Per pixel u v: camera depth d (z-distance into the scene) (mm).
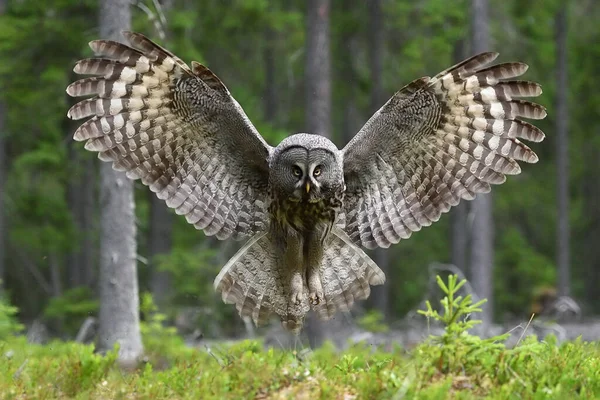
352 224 9391
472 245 24109
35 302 35062
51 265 33281
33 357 10703
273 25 25500
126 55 8383
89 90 8453
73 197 31359
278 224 8977
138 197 32312
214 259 26219
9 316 17281
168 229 26891
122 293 16047
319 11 22609
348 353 9133
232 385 7582
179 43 21906
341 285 9141
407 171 9180
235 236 9227
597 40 35000
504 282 39188
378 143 9031
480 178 9039
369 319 22828
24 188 30109
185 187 9000
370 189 9312
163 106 8664
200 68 8422
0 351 10250
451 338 7848
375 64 29234
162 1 22234
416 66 28703
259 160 9039
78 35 22328
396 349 8719
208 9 24797
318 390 7328
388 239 9320
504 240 39469
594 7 35812
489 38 24484
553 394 7121
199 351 12375
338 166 8844
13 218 30297
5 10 23750
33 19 22359
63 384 8289
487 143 8867
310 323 22500
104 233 16125
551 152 36312
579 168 40500
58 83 23422
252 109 26125
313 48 22609
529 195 38469
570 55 35281
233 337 24297
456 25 27203
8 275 34656
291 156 8688
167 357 14758
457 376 7551
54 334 27312
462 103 8758
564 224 33750
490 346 7781
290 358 8461
